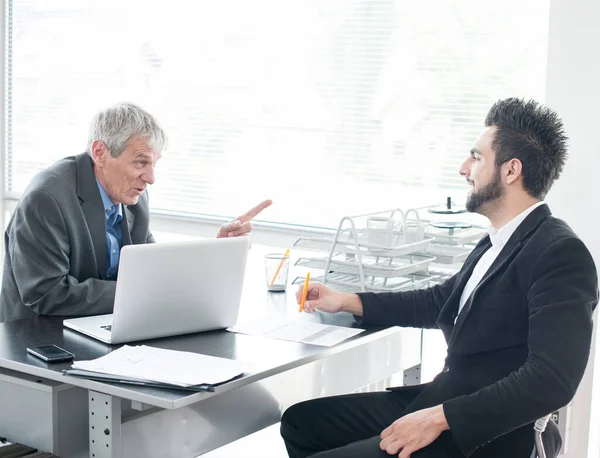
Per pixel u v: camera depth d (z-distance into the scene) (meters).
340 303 2.46
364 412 2.39
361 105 3.66
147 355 2.01
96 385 1.84
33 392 2.02
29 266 2.47
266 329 2.37
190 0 4.05
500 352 2.05
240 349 2.16
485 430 1.86
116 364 1.92
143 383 1.82
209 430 2.18
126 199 2.69
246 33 3.92
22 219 2.49
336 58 3.70
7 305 2.62
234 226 2.79
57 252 2.48
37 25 4.56
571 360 1.86
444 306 2.28
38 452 1.99
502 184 2.14
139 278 2.10
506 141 2.12
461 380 2.08
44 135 4.60
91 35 4.38
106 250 2.69
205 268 2.22
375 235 2.71
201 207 4.11
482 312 2.06
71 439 2.04
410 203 3.59
